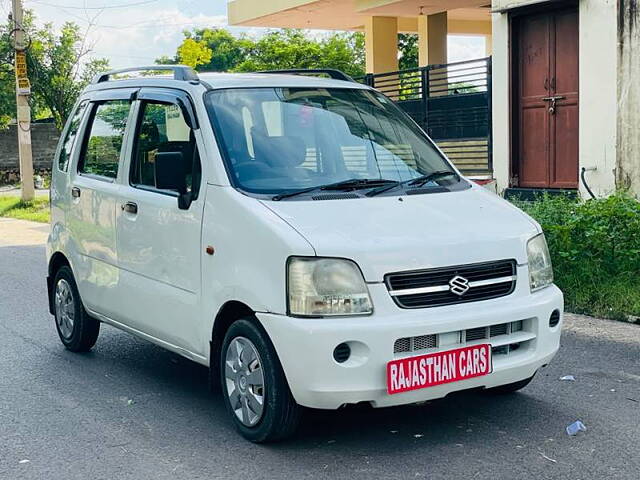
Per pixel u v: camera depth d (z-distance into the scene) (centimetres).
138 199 587
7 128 3878
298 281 452
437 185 557
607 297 800
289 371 455
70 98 3575
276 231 466
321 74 663
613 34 1094
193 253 526
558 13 1195
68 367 683
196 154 538
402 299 455
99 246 642
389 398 448
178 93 573
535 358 489
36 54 3494
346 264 450
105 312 646
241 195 502
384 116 610
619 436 495
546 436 497
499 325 477
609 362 643
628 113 1084
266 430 482
